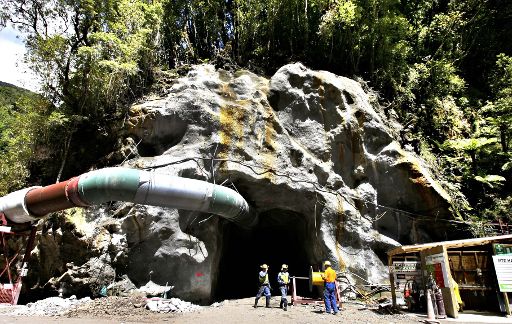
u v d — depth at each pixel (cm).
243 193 2091
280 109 2286
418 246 1553
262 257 2747
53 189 1612
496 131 2569
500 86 2933
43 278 1920
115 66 2181
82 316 1365
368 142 2230
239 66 2748
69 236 1827
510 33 3475
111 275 1788
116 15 2417
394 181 2125
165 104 2142
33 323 1198
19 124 2559
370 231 2059
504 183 2473
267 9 2872
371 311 1523
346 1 2622
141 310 1496
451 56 3189
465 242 1459
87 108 2403
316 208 2067
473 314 1445
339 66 2766
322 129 2238
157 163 1955
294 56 2761
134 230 1842
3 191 2402
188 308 1588
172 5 3083
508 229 2125
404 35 2898
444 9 3403
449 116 2830
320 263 2025
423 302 1520
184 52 3052
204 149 1992
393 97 2723
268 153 2095
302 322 1267
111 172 1534
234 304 1781
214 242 1917
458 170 2502
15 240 2042
